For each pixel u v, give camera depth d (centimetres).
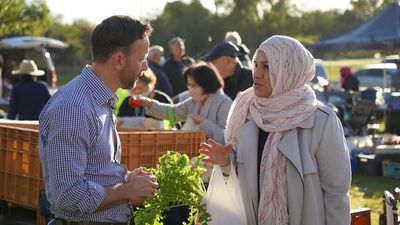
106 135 364
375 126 1844
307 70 416
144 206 421
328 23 7119
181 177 419
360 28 2345
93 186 351
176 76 1385
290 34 6738
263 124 417
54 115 348
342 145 413
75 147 347
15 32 3095
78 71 6169
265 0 6581
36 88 1175
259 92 418
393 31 2239
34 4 3166
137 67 366
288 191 409
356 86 2252
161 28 5741
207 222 424
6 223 720
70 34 7488
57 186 345
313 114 414
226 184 424
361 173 1253
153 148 626
